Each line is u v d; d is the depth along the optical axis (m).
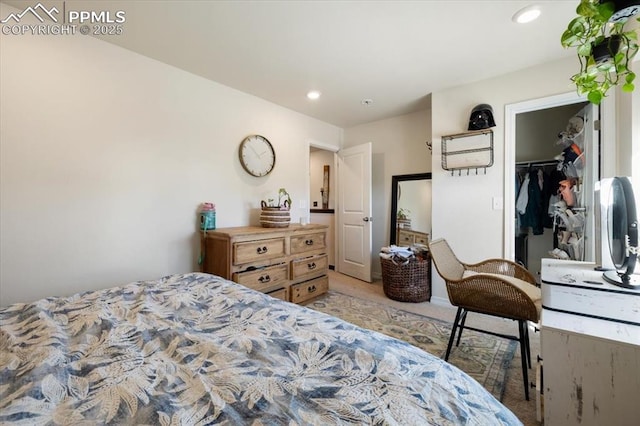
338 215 4.46
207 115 2.72
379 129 4.07
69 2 1.69
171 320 1.04
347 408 0.60
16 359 0.76
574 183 2.81
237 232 2.45
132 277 2.25
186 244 2.58
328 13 1.78
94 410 0.59
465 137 2.77
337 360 0.77
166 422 0.56
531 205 3.33
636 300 1.08
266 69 2.52
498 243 2.67
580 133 2.69
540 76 2.43
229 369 0.74
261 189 3.24
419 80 2.73
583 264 1.64
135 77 2.25
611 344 0.96
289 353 0.82
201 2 1.69
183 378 0.71
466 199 2.82
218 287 1.42
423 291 3.11
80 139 1.99
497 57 2.31
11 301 1.75
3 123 1.71
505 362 1.88
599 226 1.62
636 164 1.59
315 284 3.12
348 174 4.27
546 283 1.26
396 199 3.89
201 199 2.69
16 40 1.75
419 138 3.70
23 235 1.79
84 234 2.02
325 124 4.15
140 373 0.72
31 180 1.81
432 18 1.83
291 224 3.32
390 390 0.65
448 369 0.76
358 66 2.47
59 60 1.90
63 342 0.87
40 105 1.83
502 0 1.67
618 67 1.10
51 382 0.66
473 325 2.47
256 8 1.74
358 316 2.68
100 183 2.08
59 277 1.91
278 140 3.42
